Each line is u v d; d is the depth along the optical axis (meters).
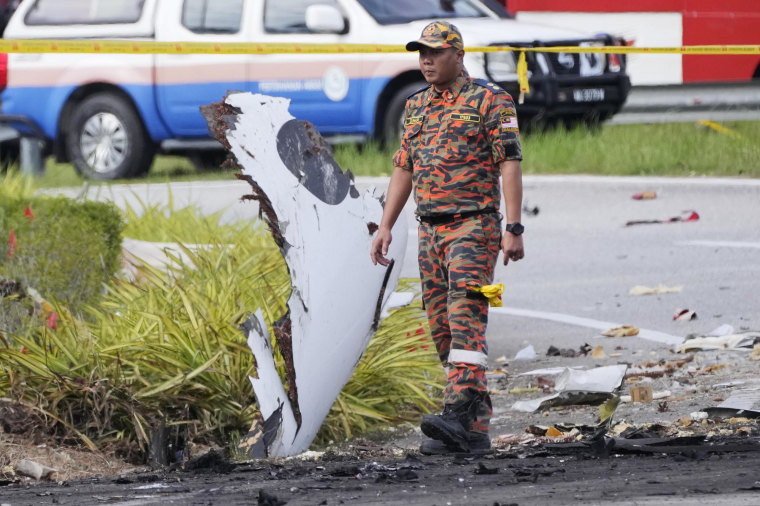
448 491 14.98
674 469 15.81
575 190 50.22
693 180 49.88
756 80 57.94
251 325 20.61
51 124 57.44
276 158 21.53
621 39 54.94
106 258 30.22
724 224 43.59
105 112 56.84
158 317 24.14
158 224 38.59
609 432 20.88
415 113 20.42
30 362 22.50
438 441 19.86
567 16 61.91
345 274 22.53
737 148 54.78
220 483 17.02
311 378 21.61
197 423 23.03
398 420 24.80
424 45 19.70
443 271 20.33
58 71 57.28
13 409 21.66
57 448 21.27
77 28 57.03
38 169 58.28
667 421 22.14
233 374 23.55
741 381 25.08
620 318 33.34
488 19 54.56
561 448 18.61
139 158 56.59
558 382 24.00
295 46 29.64
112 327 25.39
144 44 26.27
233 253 30.73
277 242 21.11
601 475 15.62
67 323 24.98
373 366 25.22
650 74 62.88
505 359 30.47
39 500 16.16
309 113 53.72
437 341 20.72
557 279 38.38
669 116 58.44
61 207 29.83
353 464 18.81
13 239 28.23
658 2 62.59
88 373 23.02
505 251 19.53
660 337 31.05
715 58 63.28
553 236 44.12
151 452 21.45
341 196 22.91
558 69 52.81
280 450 20.80
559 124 56.88
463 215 19.95
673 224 44.31
